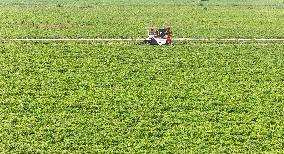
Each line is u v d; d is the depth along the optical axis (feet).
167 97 286.25
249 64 344.49
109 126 251.80
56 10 500.33
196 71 327.88
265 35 420.36
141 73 321.32
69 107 271.08
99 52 358.64
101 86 299.58
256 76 323.16
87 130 247.50
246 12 520.83
